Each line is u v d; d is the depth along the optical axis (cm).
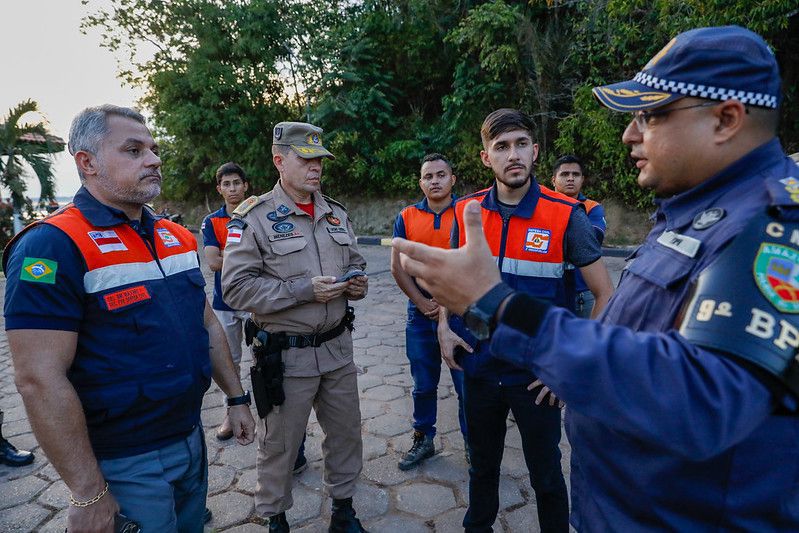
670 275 83
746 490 78
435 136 1269
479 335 80
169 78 1460
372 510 234
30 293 121
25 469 275
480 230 80
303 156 204
